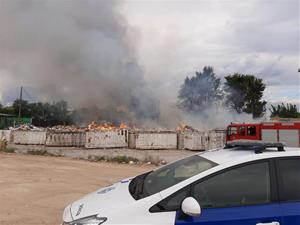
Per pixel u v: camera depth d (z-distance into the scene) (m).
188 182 3.71
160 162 18.00
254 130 28.34
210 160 4.10
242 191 3.79
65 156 22.06
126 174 12.62
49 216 6.68
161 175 4.35
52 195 8.43
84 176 11.66
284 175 3.95
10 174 11.47
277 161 3.99
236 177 3.83
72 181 10.50
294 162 4.03
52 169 13.13
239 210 3.66
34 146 37.97
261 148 4.08
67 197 8.25
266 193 3.83
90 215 3.61
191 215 3.45
